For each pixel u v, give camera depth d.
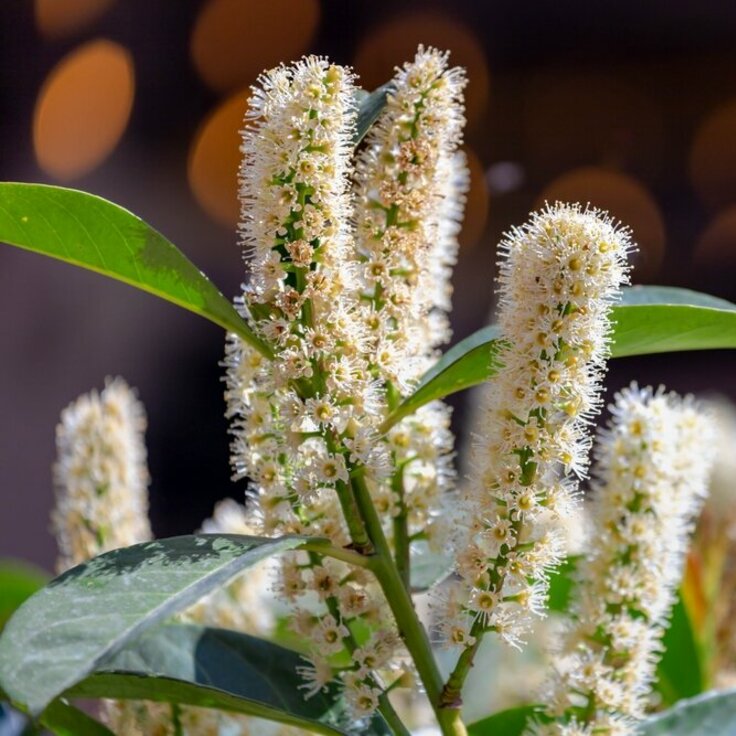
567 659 0.66
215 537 0.61
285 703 0.66
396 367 0.63
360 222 0.64
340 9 1.80
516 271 0.62
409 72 0.64
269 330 0.62
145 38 1.85
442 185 0.65
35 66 1.87
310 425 0.63
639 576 0.66
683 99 1.88
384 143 0.64
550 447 0.62
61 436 0.72
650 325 0.65
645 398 0.68
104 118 1.89
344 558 0.63
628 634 0.66
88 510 0.71
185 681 0.62
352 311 0.63
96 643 0.58
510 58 1.86
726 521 0.80
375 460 0.62
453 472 0.65
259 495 0.64
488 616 0.62
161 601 0.59
